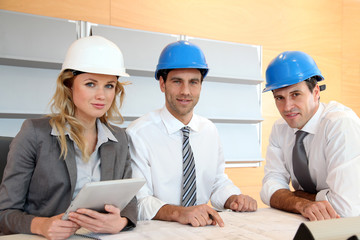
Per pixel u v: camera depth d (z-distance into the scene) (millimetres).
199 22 4270
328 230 635
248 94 4367
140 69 3543
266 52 4672
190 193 1707
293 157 1782
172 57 1645
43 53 3270
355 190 1445
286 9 4824
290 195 1644
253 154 4273
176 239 1110
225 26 4418
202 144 1850
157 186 1757
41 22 3365
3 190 1300
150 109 3682
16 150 1318
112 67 1347
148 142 1759
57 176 1340
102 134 1460
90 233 1209
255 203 1638
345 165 1491
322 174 1690
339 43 5199
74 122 1376
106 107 1376
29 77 3303
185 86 1668
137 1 3939
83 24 3535
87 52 1332
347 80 5258
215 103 4094
